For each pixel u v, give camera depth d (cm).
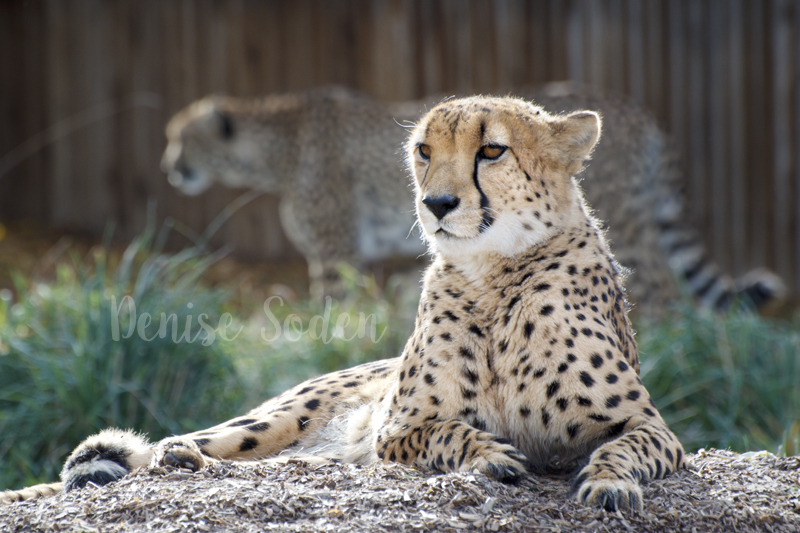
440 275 605
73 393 890
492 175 584
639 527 455
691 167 1830
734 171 1827
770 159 1819
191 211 1927
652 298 1380
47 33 1931
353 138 1518
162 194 1927
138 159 1931
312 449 647
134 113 1927
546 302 560
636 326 1232
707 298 1405
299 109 1562
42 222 1945
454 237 580
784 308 1673
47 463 861
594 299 577
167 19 1912
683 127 1833
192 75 1914
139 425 903
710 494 501
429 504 465
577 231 604
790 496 508
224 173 1636
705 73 1828
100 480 554
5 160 1934
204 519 445
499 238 581
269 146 1586
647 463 506
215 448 612
